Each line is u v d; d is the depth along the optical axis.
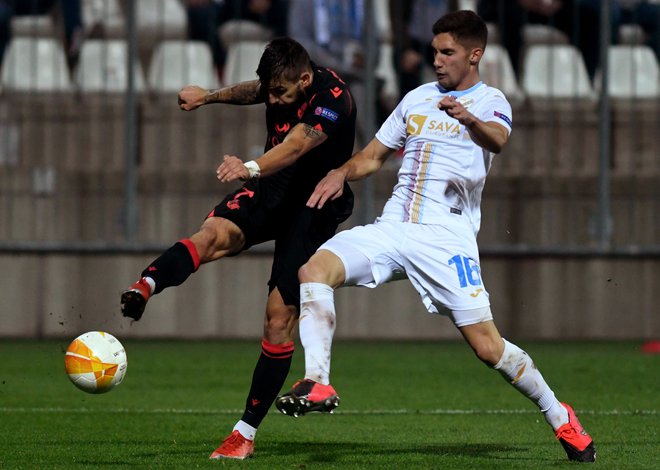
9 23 45.22
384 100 43.53
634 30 44.47
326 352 17.36
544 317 43.16
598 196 43.25
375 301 43.09
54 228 43.31
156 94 44.81
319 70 19.78
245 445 19.52
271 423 24.94
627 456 19.59
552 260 43.19
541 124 43.72
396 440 22.12
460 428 24.00
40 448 20.67
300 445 21.36
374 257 18.50
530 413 26.61
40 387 31.22
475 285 18.58
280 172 19.94
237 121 43.56
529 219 43.38
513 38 44.62
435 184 18.78
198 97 21.09
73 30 45.12
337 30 44.22
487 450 20.55
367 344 42.25
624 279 43.22
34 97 44.22
